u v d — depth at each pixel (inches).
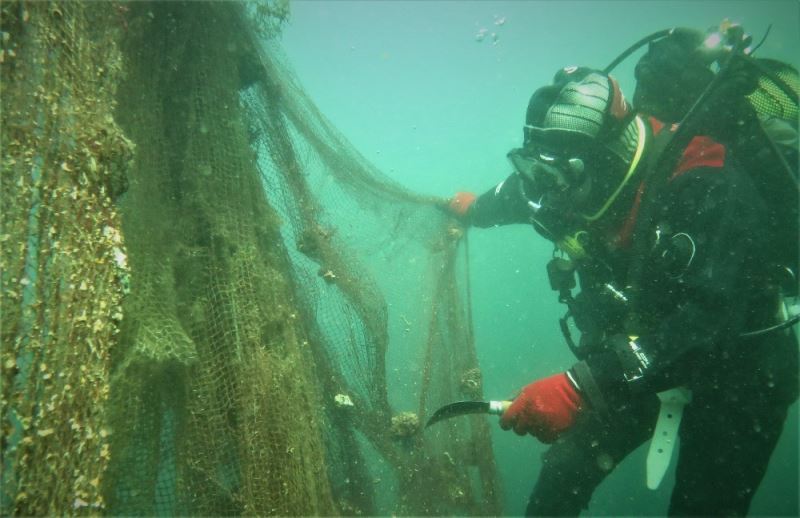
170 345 56.9
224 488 64.6
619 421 102.7
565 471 105.0
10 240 36.5
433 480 100.5
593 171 87.8
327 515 68.6
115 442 54.6
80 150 43.7
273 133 92.3
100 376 40.4
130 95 65.9
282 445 64.1
